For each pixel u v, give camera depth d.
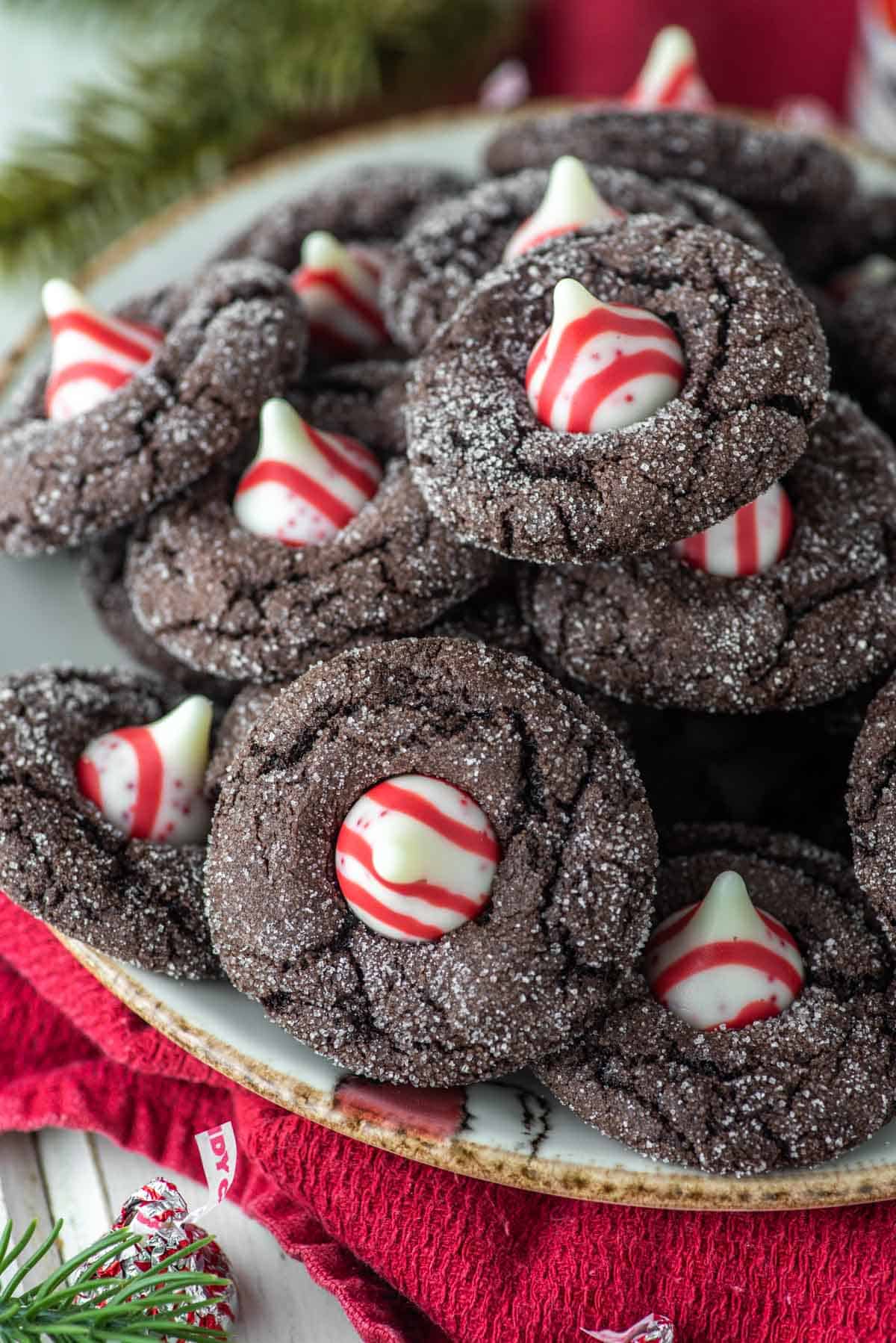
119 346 0.39
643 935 0.35
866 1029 0.35
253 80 0.48
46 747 0.37
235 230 0.46
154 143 0.48
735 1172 0.34
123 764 0.38
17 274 0.47
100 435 0.38
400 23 0.49
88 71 0.54
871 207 0.45
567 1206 0.36
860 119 0.52
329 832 0.35
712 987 0.35
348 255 0.42
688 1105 0.34
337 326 0.42
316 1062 0.35
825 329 0.42
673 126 0.42
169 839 0.38
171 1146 0.38
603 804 0.35
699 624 0.37
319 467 0.38
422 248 0.41
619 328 0.36
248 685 0.38
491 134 0.48
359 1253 0.36
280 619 0.37
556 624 0.37
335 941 0.35
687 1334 0.36
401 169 0.46
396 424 0.40
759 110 0.54
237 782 0.36
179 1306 0.34
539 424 0.36
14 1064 0.39
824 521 0.38
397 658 0.36
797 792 0.39
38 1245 0.37
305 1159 0.37
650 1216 0.36
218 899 0.36
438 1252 0.36
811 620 0.37
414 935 0.35
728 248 0.37
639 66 0.53
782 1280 0.35
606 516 0.35
